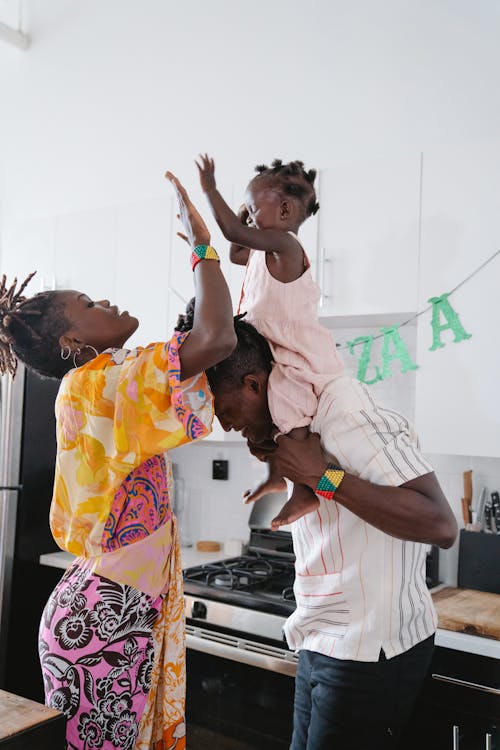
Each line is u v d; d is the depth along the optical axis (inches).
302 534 52.1
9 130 143.9
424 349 84.5
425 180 84.7
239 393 48.9
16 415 106.4
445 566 92.3
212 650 83.6
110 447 44.8
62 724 43.0
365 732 48.8
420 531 43.6
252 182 58.9
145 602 47.0
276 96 109.9
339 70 103.7
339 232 90.5
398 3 98.7
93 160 131.3
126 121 127.1
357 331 101.3
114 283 114.1
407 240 85.5
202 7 118.6
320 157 105.1
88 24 133.1
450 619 73.0
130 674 46.6
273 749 79.4
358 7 102.3
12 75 143.7
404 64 97.9
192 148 118.8
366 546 48.4
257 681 81.4
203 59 118.2
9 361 57.5
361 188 89.2
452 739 70.0
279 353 50.9
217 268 44.8
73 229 120.0
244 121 113.3
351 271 89.4
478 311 80.7
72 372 46.6
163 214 108.9
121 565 46.4
